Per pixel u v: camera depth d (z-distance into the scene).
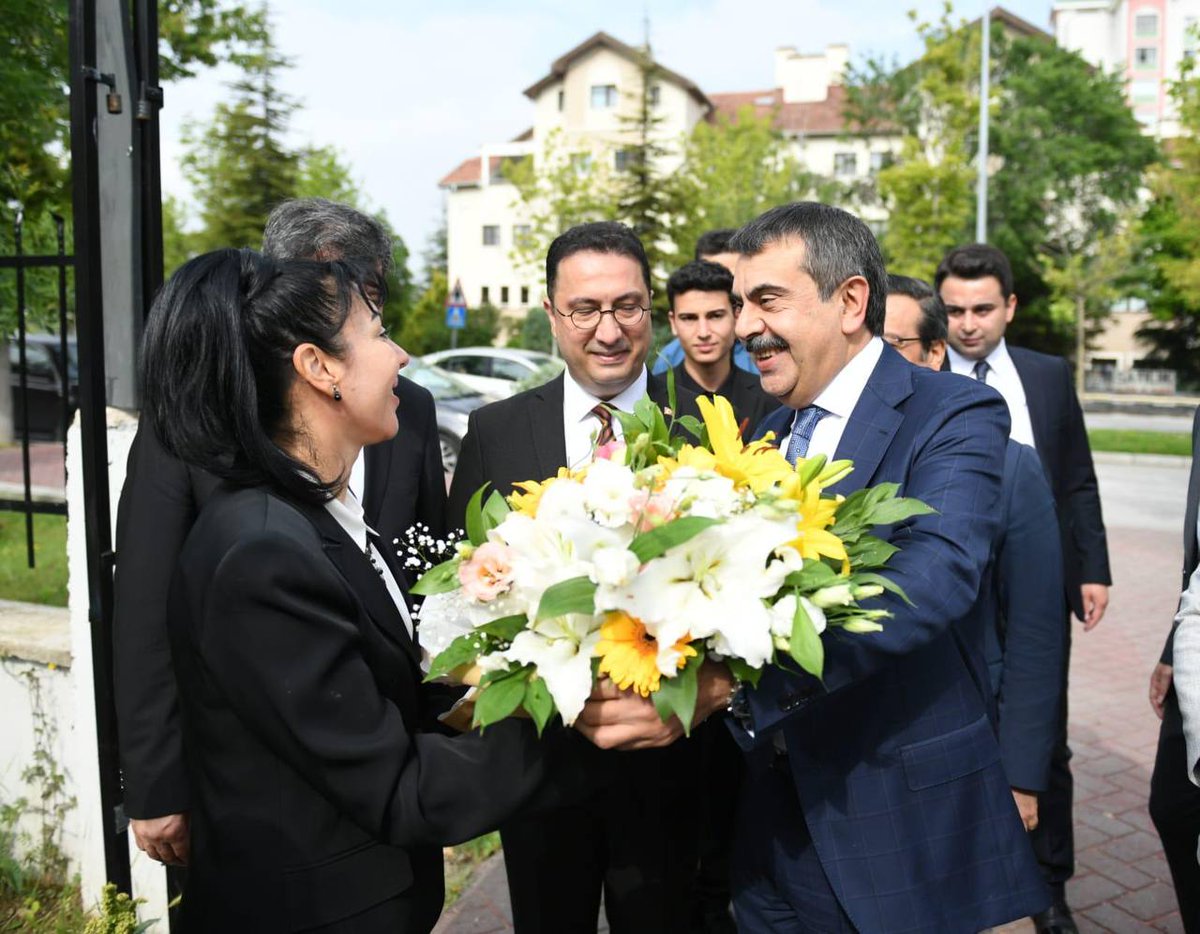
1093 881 3.48
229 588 1.35
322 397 1.55
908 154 25.45
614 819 2.29
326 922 1.42
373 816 1.37
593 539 1.33
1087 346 39.69
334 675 1.37
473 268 46.66
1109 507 11.84
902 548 1.71
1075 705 5.24
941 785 1.83
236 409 1.48
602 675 1.39
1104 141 38.25
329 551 1.53
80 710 2.86
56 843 3.09
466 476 2.61
